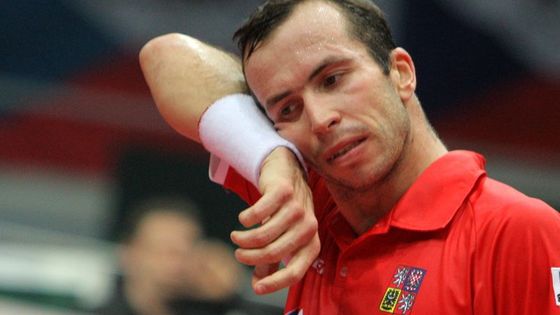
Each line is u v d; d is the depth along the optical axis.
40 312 12.09
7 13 22.14
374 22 7.42
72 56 22.02
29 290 12.37
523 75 21.00
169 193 18.00
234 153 7.90
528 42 20.86
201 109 8.41
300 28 7.22
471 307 6.92
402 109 7.33
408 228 7.23
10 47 22.14
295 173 7.37
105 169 21.69
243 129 7.93
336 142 7.14
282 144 7.52
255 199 8.63
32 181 22.08
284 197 6.95
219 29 20.78
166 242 12.58
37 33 22.06
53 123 22.14
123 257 12.75
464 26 20.81
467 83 21.06
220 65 8.74
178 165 18.06
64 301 12.40
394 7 20.61
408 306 7.07
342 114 7.14
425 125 7.58
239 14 20.67
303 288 8.00
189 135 8.70
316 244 7.04
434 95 21.09
